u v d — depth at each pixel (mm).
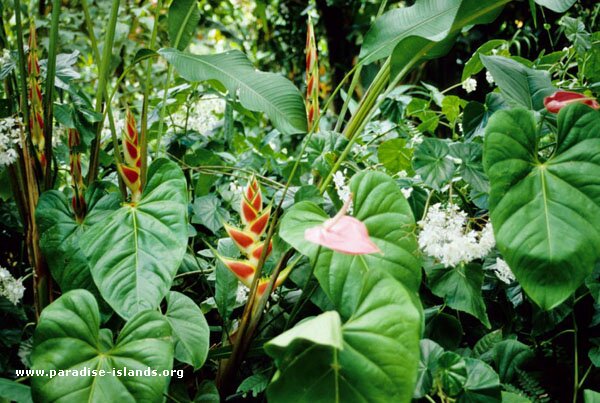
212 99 2025
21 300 1510
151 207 1159
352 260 1032
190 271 1513
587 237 918
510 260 941
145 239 1121
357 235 822
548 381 1420
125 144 1274
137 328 1002
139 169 1300
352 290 1014
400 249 1049
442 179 1222
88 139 1314
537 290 919
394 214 1069
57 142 1461
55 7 1236
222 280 1287
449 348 1305
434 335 1310
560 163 979
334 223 848
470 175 1222
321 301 1224
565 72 1597
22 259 1619
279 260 1166
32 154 1295
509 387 1275
